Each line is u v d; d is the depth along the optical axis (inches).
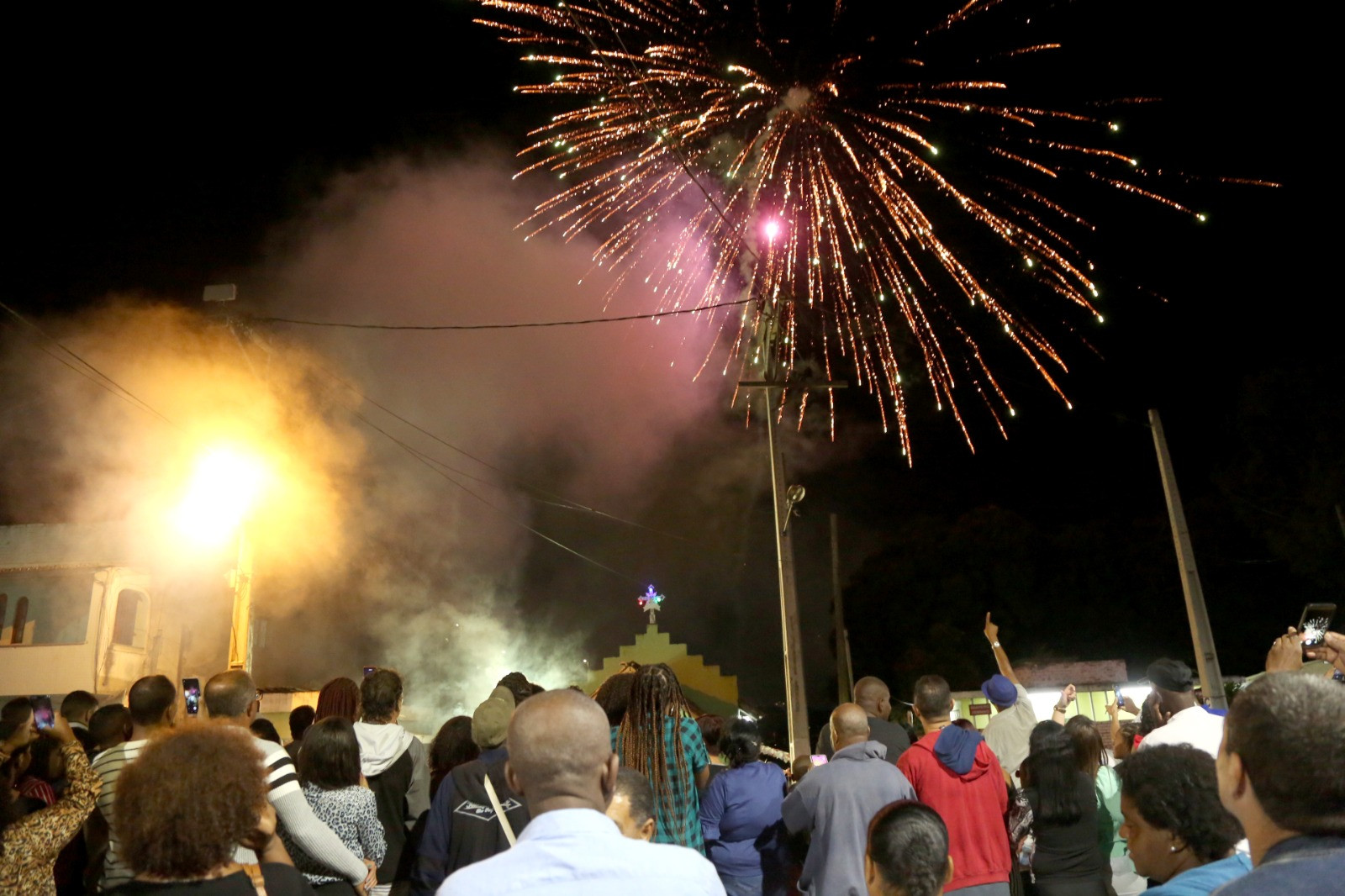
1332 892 71.7
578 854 91.8
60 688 933.2
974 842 219.8
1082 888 226.4
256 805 112.8
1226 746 85.7
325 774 202.7
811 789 217.6
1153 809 124.2
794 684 583.2
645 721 218.1
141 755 111.9
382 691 239.8
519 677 277.1
